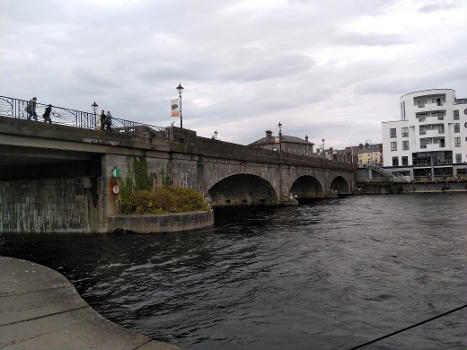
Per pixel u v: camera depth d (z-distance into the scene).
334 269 12.39
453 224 23.53
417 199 52.72
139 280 11.14
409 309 8.70
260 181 41.62
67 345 5.33
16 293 7.59
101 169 20.80
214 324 7.80
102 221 20.47
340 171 71.25
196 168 27.34
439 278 11.20
